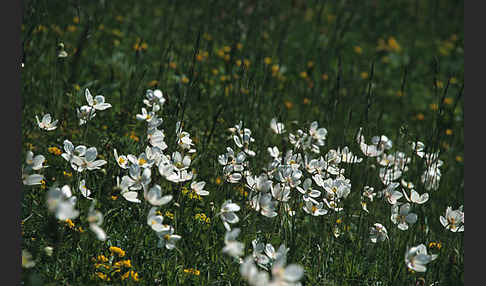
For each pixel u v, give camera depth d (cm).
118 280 192
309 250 211
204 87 276
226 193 216
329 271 209
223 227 210
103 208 208
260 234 210
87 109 210
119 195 209
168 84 274
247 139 219
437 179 225
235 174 210
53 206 173
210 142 243
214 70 294
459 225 206
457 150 288
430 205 224
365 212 221
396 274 202
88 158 195
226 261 202
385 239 212
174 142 213
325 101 298
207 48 299
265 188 198
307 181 206
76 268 194
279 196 200
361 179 235
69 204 172
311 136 230
